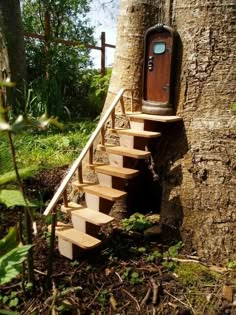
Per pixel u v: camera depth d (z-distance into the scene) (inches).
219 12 104.8
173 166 116.2
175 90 115.7
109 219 107.8
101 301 91.0
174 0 114.5
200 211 109.0
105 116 122.7
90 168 120.6
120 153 116.3
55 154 200.2
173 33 111.7
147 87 122.0
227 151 105.7
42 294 92.1
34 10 377.7
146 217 134.6
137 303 90.7
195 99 111.1
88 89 329.4
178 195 113.7
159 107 118.0
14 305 88.4
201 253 107.7
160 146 122.1
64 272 101.0
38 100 256.8
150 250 111.4
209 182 108.0
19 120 45.6
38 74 310.3
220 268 101.6
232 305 88.7
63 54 309.3
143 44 124.9
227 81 106.0
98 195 112.4
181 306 89.5
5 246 62.8
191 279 97.3
